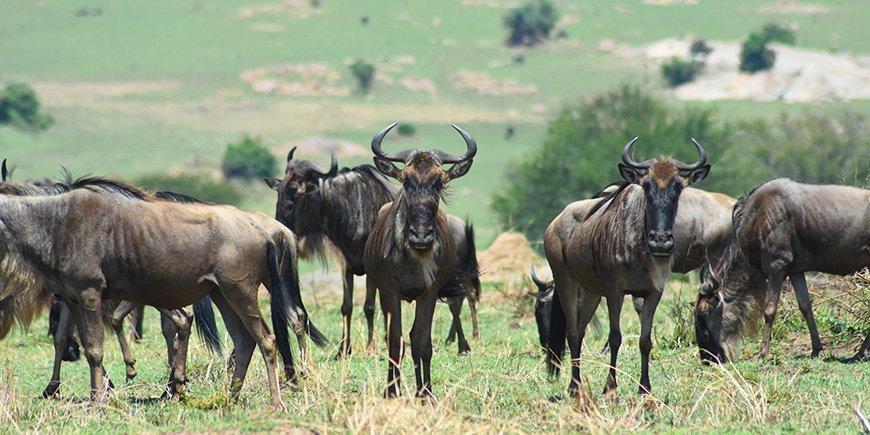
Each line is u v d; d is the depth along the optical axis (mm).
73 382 45094
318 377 36375
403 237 37281
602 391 39094
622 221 36031
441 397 35781
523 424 32719
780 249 46438
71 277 36469
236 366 38219
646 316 36594
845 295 51250
